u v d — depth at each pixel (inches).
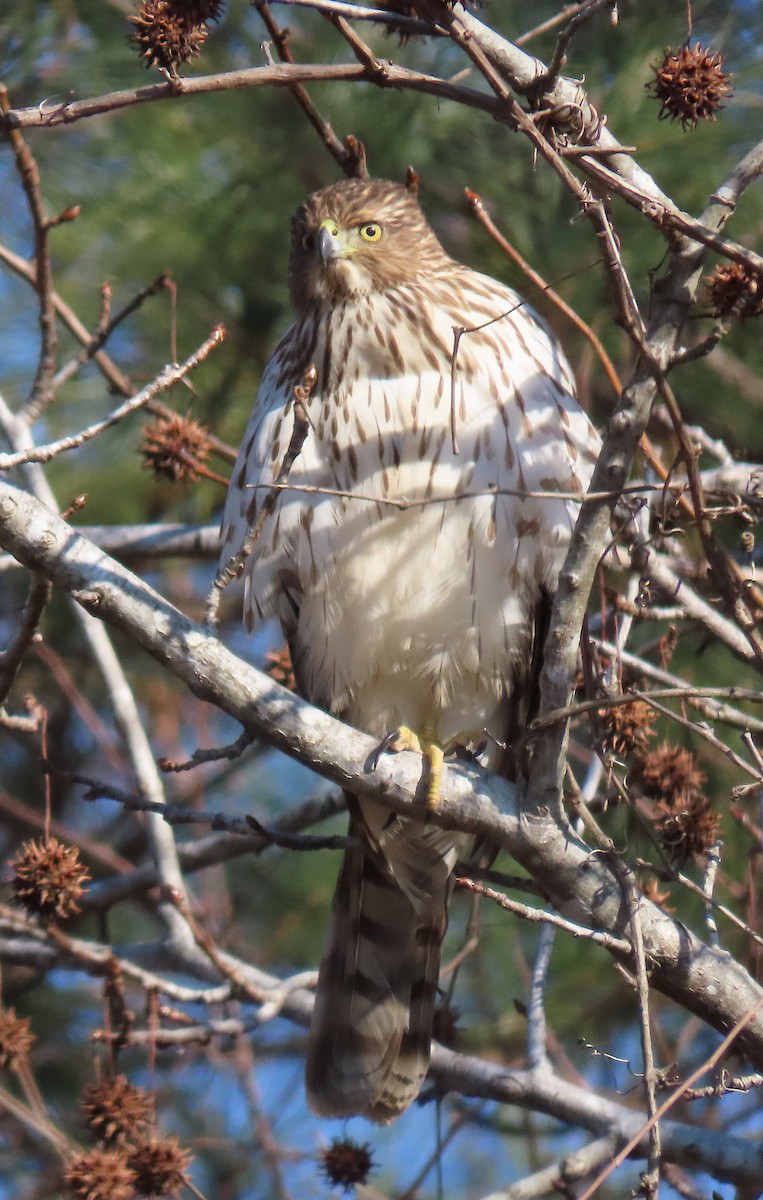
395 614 355.6
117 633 511.5
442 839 366.9
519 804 291.0
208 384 440.5
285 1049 474.6
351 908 382.9
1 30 426.0
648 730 358.9
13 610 503.8
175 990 361.1
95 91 423.5
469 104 273.3
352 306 356.2
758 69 419.8
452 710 368.8
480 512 344.5
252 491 358.9
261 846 413.4
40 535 276.7
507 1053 442.9
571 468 347.9
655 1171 255.8
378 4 356.2
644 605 327.0
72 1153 362.0
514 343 354.6
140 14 288.8
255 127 425.1
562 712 278.2
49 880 353.4
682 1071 427.8
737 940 407.2
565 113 287.9
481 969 457.1
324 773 288.8
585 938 279.3
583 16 279.6
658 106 410.0
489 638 355.9
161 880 394.0
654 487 280.4
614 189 267.3
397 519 346.3
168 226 430.3
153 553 434.3
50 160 435.5
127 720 403.9
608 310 406.0
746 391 426.9
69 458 465.4
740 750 411.8
